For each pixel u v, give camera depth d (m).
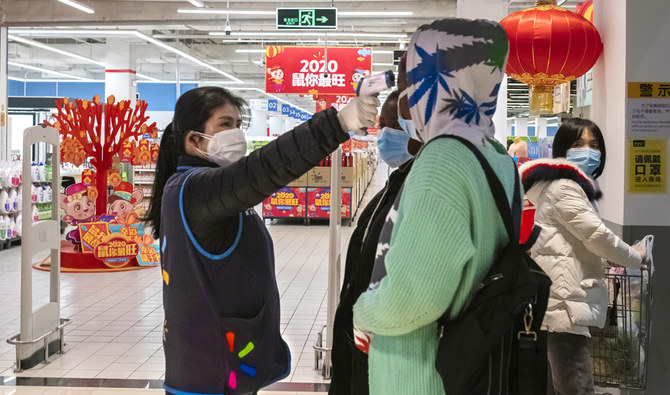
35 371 4.20
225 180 1.76
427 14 15.23
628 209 3.11
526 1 13.17
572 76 3.37
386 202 1.62
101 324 5.42
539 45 3.22
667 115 3.08
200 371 1.88
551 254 2.67
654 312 3.06
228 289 1.88
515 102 22.95
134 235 8.09
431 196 1.29
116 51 19.98
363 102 1.62
